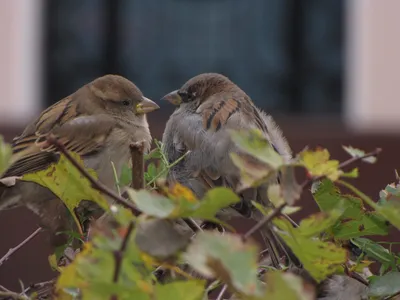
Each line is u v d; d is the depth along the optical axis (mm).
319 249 4770
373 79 18094
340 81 18672
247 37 19047
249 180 4594
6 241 12180
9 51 17984
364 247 5746
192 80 9172
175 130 8641
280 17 19094
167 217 4504
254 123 8383
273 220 4719
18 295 5395
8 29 17984
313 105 18734
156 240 4531
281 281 4031
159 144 6918
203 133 8328
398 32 18094
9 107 17969
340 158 14406
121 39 19047
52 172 5121
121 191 6191
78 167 4746
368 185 13539
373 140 14328
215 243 4129
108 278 4223
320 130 14531
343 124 15117
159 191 5691
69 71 18531
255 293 4066
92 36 18766
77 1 18625
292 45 18922
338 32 18688
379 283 5359
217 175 8156
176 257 4598
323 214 4715
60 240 6395
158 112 18234
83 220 6379
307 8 18859
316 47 18828
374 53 18141
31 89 18109
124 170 5984
